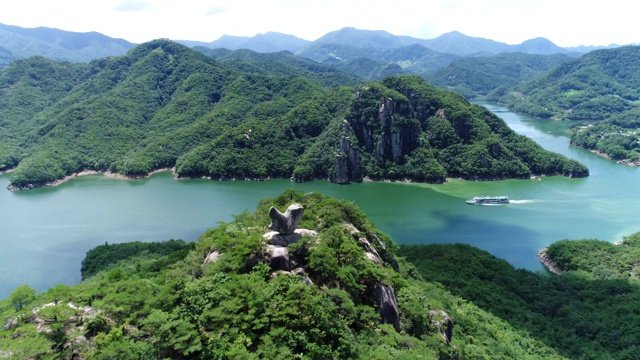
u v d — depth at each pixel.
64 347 40.78
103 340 41.56
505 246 157.75
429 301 69.44
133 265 106.62
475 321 77.94
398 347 48.97
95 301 46.84
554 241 161.00
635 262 127.25
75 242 160.12
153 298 47.34
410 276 93.31
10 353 37.78
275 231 58.31
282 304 45.22
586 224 177.62
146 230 172.25
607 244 143.00
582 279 118.81
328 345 44.06
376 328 50.72
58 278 132.50
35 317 44.78
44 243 159.00
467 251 137.38
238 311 44.81
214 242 60.19
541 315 95.94
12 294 50.56
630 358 76.31
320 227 66.25
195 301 46.56
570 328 90.25
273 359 39.84
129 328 44.53
